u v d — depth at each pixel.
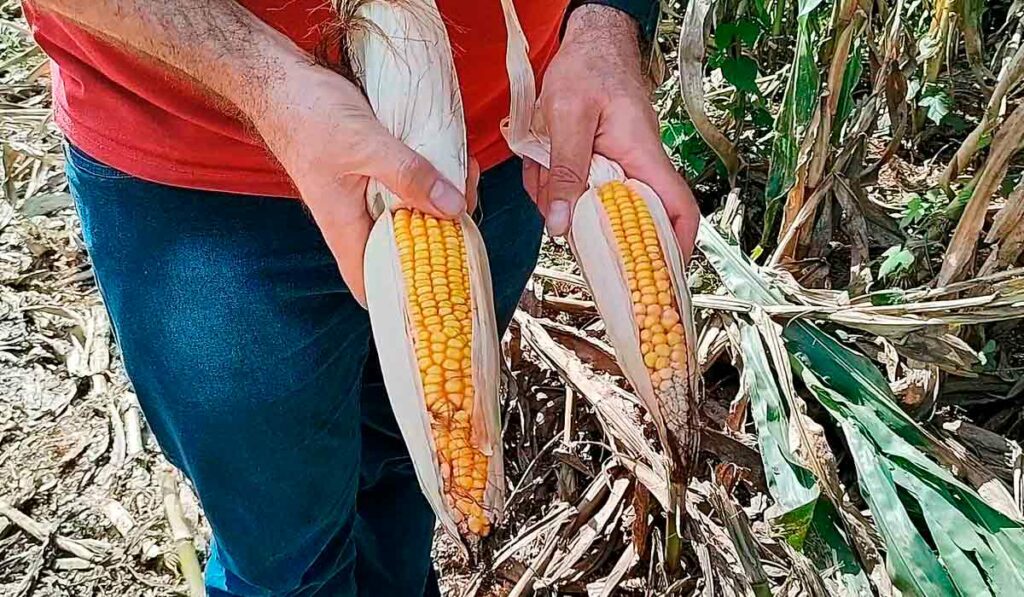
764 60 1.32
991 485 0.77
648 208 0.43
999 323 0.97
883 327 0.81
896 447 0.75
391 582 0.67
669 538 0.76
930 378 0.88
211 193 0.44
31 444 0.95
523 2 0.48
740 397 0.84
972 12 1.05
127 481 0.91
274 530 0.52
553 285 1.04
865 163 1.23
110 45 0.40
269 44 0.38
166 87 0.41
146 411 0.51
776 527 0.68
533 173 0.48
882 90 1.02
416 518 0.65
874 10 1.13
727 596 0.74
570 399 0.89
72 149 0.46
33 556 0.85
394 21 0.39
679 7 1.36
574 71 0.46
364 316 0.50
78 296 1.12
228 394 0.47
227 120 0.41
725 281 0.88
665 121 1.20
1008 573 0.68
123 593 0.83
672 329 0.42
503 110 0.51
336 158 0.36
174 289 0.46
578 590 0.80
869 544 0.73
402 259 0.38
